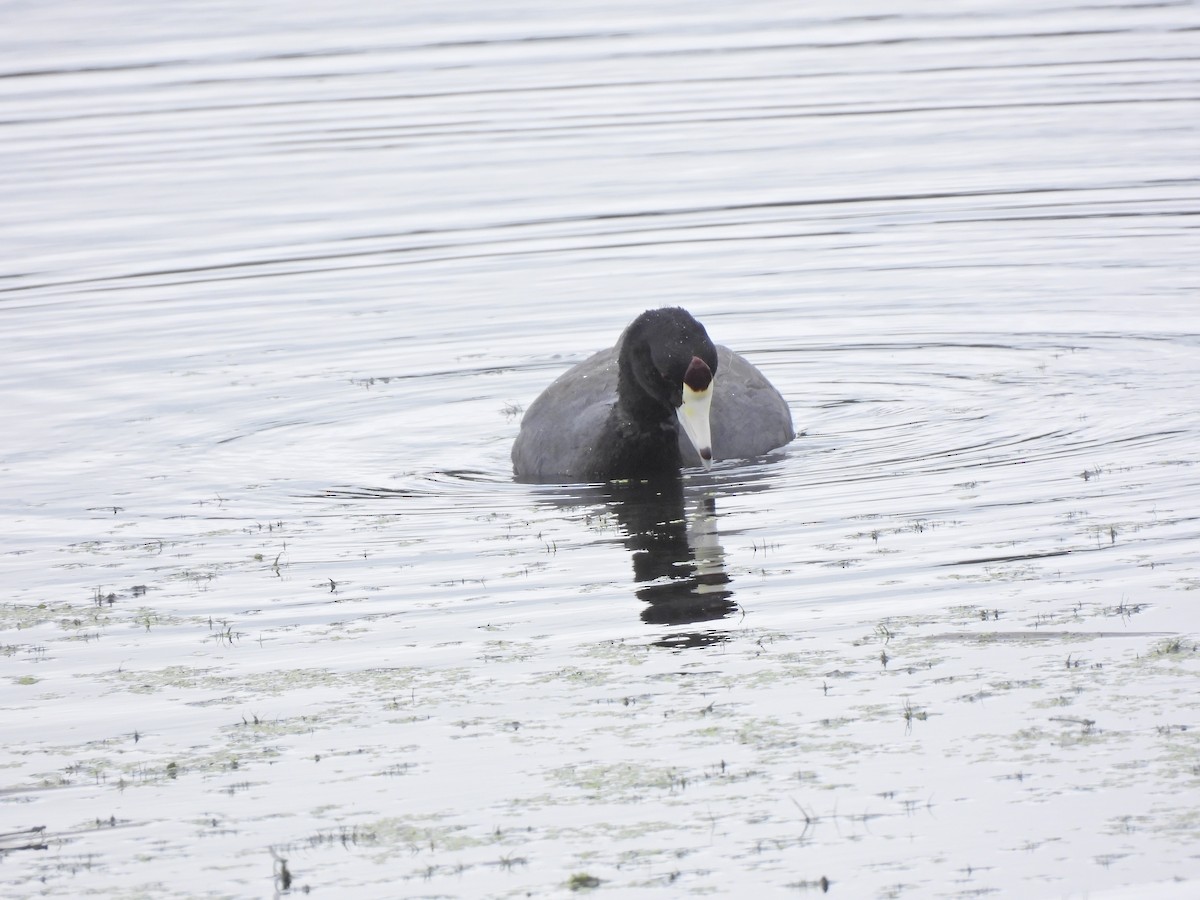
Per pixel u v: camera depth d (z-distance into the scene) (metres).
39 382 18.97
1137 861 7.59
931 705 9.41
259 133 32.03
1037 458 14.94
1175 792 8.20
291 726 9.58
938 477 14.53
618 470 15.22
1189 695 9.32
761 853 7.83
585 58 39.00
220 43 41.22
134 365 19.61
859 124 31.72
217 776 8.94
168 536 13.80
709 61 38.59
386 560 12.90
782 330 20.56
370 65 38.56
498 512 14.26
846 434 16.42
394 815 8.38
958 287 21.86
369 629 11.27
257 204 27.17
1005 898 7.34
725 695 9.75
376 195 27.55
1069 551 12.13
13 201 27.56
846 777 8.56
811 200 26.62
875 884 7.51
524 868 7.79
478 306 21.81
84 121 33.28
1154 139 29.47
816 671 10.05
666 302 21.84
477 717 9.59
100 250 24.75
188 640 11.21
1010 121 31.39
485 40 41.66
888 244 24.09
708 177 28.27
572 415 15.79
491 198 27.28
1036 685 9.60
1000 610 10.95
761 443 15.84
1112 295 21.06
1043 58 37.16
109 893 7.73
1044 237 24.00
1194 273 21.84
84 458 16.28
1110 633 10.37
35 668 10.77
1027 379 17.91
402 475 15.69
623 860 7.82
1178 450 14.84
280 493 15.08
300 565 12.85
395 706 9.81
